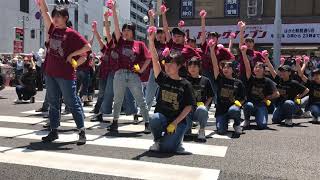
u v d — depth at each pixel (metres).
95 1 67.44
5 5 41.97
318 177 4.64
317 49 21.23
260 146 6.20
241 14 22.08
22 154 5.40
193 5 22.72
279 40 17.53
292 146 6.25
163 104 5.59
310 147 6.21
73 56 5.75
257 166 5.04
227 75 7.27
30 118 8.63
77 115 6.01
